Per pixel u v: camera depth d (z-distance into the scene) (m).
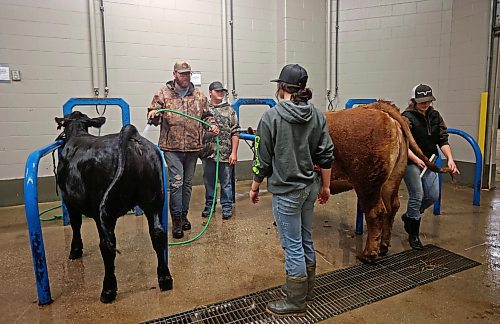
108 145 2.07
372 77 5.67
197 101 3.23
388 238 2.81
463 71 4.99
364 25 5.61
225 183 3.74
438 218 3.66
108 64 4.73
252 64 5.58
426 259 2.70
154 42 4.94
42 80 4.41
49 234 3.35
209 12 5.21
